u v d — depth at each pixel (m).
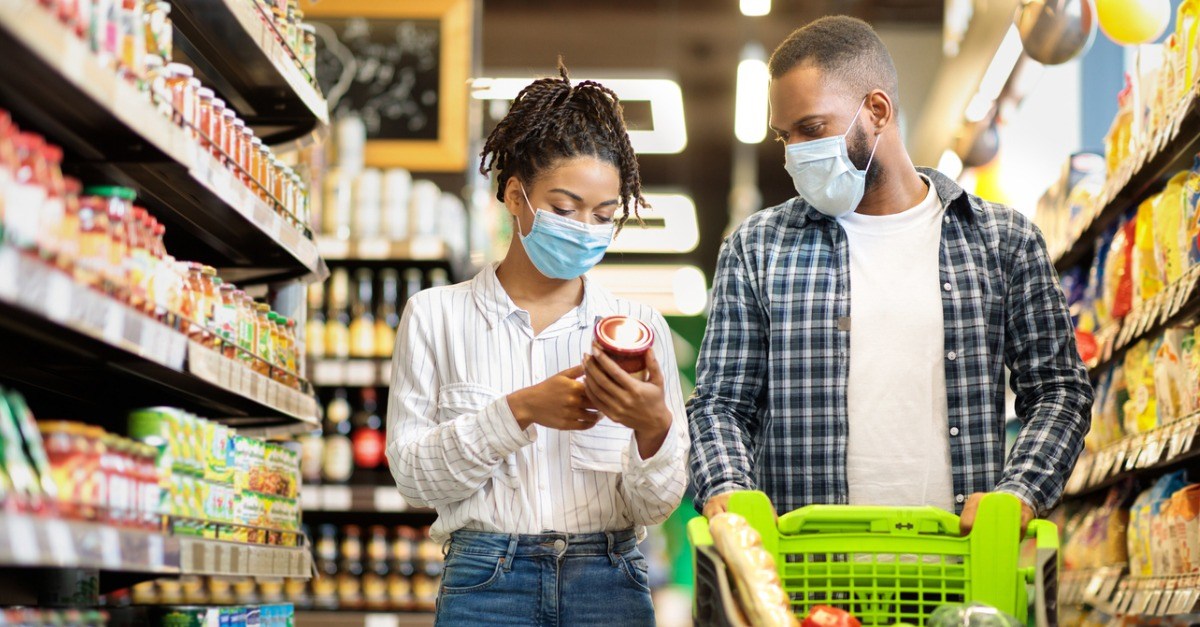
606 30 10.02
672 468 2.32
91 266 2.03
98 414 3.00
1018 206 7.21
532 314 2.54
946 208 2.72
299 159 5.93
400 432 2.46
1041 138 7.20
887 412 2.63
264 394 3.01
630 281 13.38
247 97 3.56
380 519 6.02
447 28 6.69
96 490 2.00
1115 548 4.16
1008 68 5.86
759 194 13.19
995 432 2.62
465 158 6.59
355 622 5.53
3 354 2.41
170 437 2.43
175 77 2.59
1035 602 2.05
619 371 2.18
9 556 1.67
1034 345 2.68
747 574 1.95
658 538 10.75
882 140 2.67
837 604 2.19
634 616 2.43
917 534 2.19
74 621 2.08
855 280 2.71
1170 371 3.44
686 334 13.85
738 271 2.79
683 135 11.24
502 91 8.84
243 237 3.30
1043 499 2.38
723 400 2.72
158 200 2.86
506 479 2.39
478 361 2.48
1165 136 3.32
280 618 3.23
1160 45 3.99
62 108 2.16
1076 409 2.56
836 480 2.63
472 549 2.39
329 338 5.80
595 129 2.45
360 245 5.82
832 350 2.67
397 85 6.65
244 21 2.97
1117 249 4.14
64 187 1.94
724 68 10.62
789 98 2.64
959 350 2.65
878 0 9.25
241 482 2.96
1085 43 4.82
